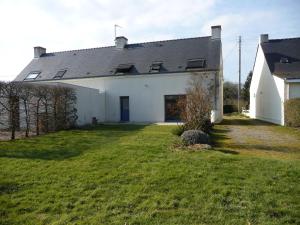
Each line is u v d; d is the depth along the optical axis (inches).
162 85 831.1
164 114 830.5
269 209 166.1
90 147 345.1
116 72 877.2
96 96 803.4
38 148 336.8
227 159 268.1
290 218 156.3
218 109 818.8
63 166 254.4
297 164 256.1
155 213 164.1
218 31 888.3
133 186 203.3
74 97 617.6
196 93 499.5
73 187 204.2
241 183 205.3
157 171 233.5
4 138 423.8
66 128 567.2
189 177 218.1
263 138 466.3
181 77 812.0
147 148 327.9
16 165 258.4
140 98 851.4
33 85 479.5
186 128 464.8
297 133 530.9
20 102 457.1
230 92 1777.8
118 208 171.8
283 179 214.2
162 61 864.3
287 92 679.7
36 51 1082.1
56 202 180.4
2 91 427.8
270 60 853.8
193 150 312.0
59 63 1008.9
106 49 1001.5
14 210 170.6
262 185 201.6
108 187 203.2
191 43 906.1
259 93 997.8
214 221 155.1
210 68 787.4
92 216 162.7
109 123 779.4
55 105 527.8
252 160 266.5
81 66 954.7
